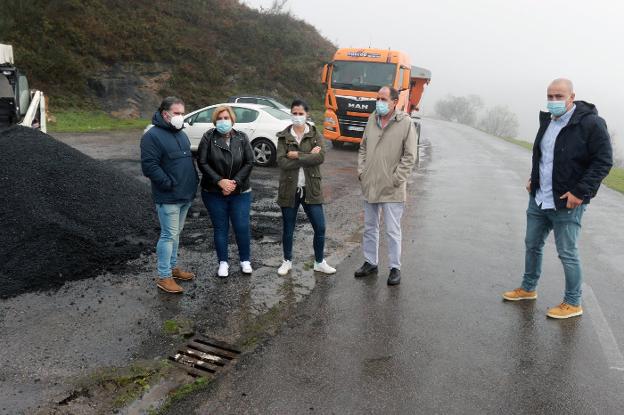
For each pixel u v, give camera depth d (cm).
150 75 2400
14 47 2031
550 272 554
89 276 485
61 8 2320
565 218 425
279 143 497
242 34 3067
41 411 288
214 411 294
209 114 1178
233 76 2755
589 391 327
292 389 319
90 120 1967
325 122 1595
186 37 2725
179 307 432
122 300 439
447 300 468
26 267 466
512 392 324
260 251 591
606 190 1173
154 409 295
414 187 1065
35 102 1109
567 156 412
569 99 414
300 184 498
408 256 595
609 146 401
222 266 505
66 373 327
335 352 366
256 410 296
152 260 539
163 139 439
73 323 394
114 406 297
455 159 1641
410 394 318
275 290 477
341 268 545
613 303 473
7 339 364
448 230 718
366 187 504
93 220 586
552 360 365
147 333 385
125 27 2470
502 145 2361
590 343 392
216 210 493
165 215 453
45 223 519
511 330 411
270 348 369
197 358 353
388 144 488
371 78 1520
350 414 296
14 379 317
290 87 3005
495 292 492
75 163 661
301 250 602
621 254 638
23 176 583
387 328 407
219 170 480
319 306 445
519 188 1109
